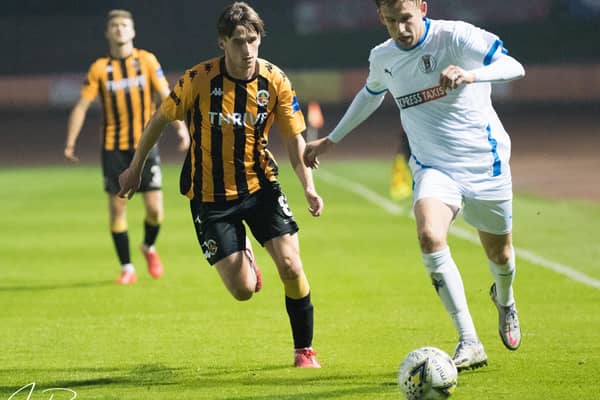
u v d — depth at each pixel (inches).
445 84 649.0
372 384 692.7
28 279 1242.6
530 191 2196.1
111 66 1192.2
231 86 715.4
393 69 711.7
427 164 720.3
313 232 1635.1
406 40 686.5
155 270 1236.5
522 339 843.4
